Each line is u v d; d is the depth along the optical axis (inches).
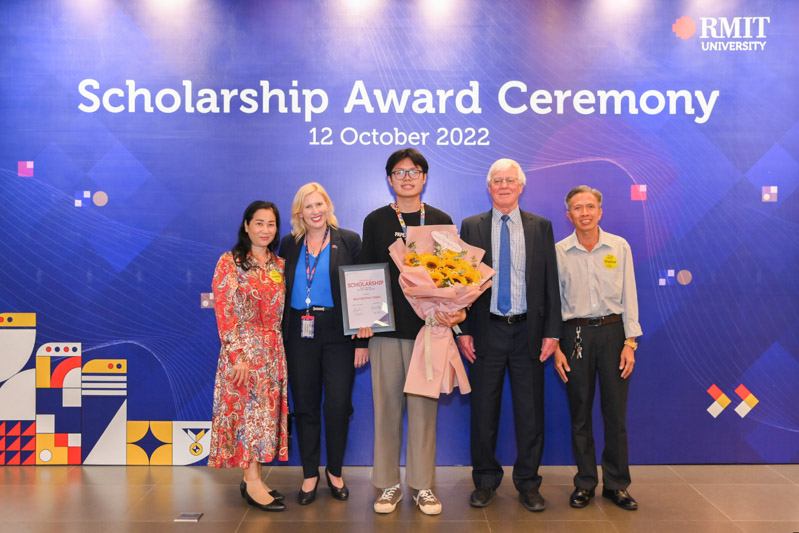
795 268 132.3
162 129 132.1
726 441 132.8
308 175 133.0
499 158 133.0
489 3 132.1
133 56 132.0
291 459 133.6
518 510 108.3
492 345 107.9
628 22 132.2
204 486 120.6
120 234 132.3
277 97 132.6
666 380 132.6
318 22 132.2
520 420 109.6
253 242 107.3
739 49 132.0
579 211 109.0
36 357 132.5
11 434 132.7
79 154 132.1
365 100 132.8
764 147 132.1
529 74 132.6
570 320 111.3
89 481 123.2
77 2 131.5
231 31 132.1
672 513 106.9
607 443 112.0
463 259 102.5
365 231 110.1
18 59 131.6
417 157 105.5
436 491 117.7
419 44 132.6
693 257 132.3
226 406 103.9
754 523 102.7
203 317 132.6
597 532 99.1
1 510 108.2
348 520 104.1
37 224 132.1
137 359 132.5
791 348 132.3
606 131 132.5
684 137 132.5
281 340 109.0
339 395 109.8
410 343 107.1
